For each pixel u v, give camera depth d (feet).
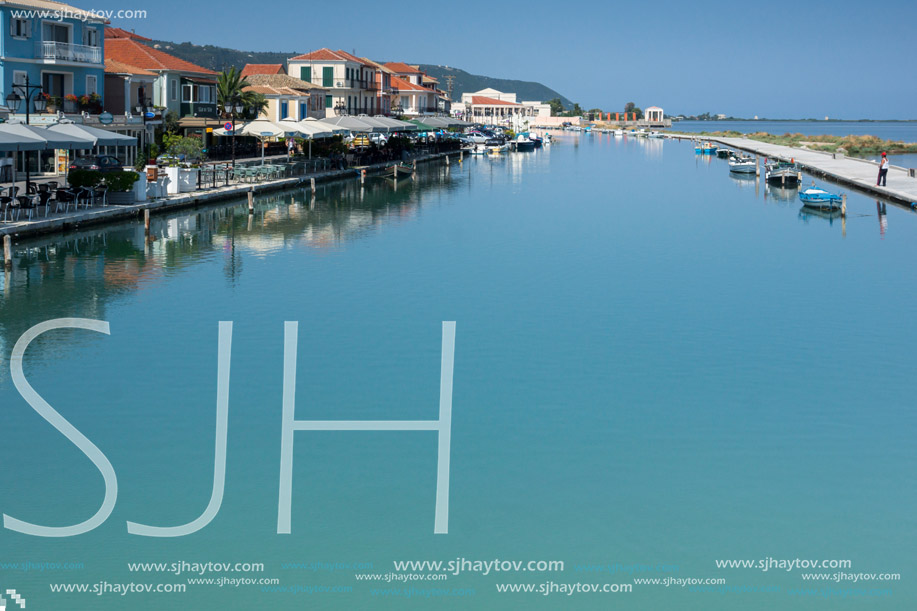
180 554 44.55
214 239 129.29
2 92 187.32
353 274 106.42
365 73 414.62
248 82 320.70
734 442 57.52
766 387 67.72
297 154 262.88
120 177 142.41
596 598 41.52
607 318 87.40
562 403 63.98
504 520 47.83
